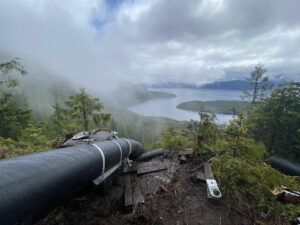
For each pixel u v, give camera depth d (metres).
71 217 2.20
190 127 4.24
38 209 1.34
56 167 1.57
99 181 2.40
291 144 8.57
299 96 8.20
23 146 4.98
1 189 1.08
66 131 6.87
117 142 3.22
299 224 2.18
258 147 2.60
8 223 1.07
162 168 3.75
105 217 2.34
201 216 2.34
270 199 2.69
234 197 2.69
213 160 3.26
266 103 9.45
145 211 2.44
